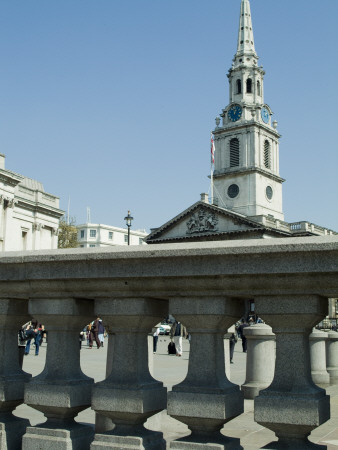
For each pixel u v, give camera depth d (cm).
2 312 477
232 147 8544
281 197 8825
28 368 1677
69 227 8706
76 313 448
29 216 5984
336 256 364
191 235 7700
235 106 8600
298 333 387
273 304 389
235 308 419
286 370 387
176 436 678
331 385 1305
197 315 406
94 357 2255
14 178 5372
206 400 392
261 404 380
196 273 400
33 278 450
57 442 430
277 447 382
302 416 368
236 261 391
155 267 412
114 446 408
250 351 1084
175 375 1525
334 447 621
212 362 405
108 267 426
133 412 409
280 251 376
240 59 8875
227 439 405
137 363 426
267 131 8644
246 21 9062
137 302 423
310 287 377
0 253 473
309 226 7781
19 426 480
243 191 8269
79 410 453
